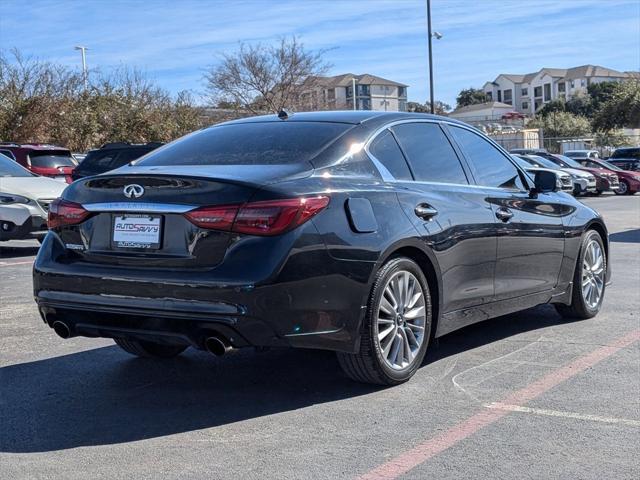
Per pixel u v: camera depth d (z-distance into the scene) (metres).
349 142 4.88
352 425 4.21
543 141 47.88
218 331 4.16
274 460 3.75
